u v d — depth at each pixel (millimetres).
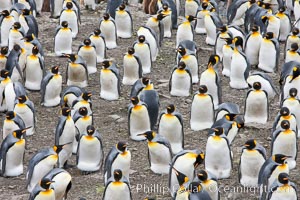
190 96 18828
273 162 13523
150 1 26172
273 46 20297
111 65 18812
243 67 19281
